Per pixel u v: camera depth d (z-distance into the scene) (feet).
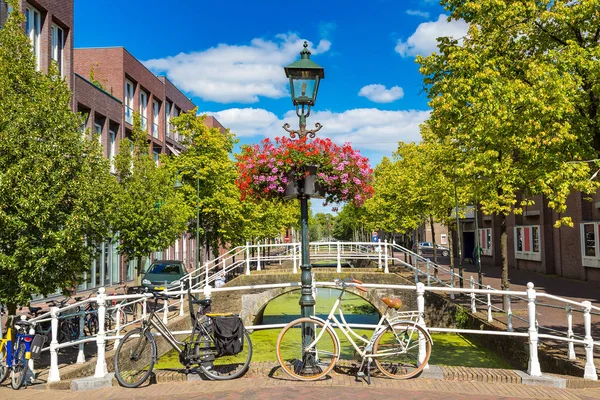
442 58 44.55
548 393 21.13
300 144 25.32
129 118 98.02
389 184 94.89
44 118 31.91
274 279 61.11
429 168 65.05
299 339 27.61
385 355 22.74
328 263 103.04
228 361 31.35
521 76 40.37
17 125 30.68
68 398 21.08
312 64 25.59
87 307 39.86
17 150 30.07
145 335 23.57
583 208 84.12
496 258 123.65
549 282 80.23
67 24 69.62
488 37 41.24
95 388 22.81
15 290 30.07
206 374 23.17
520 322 42.27
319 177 25.14
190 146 88.28
